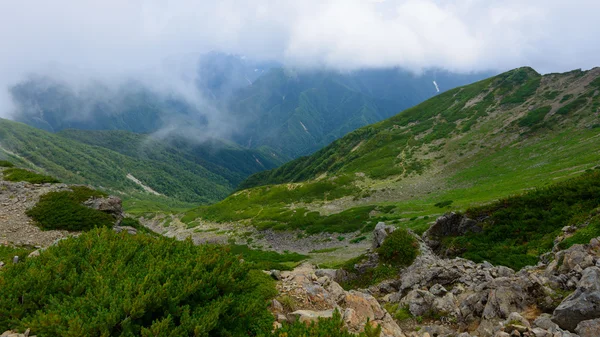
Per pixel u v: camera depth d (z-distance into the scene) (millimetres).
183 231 105375
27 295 7363
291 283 11828
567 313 9641
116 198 35938
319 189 106562
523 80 140250
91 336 6152
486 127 114125
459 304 13969
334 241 62906
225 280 8453
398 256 24734
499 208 32031
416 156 112625
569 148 74625
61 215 29719
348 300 11383
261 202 109812
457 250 29828
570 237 19938
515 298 11898
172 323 6910
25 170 38375
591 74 115000
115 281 7953
